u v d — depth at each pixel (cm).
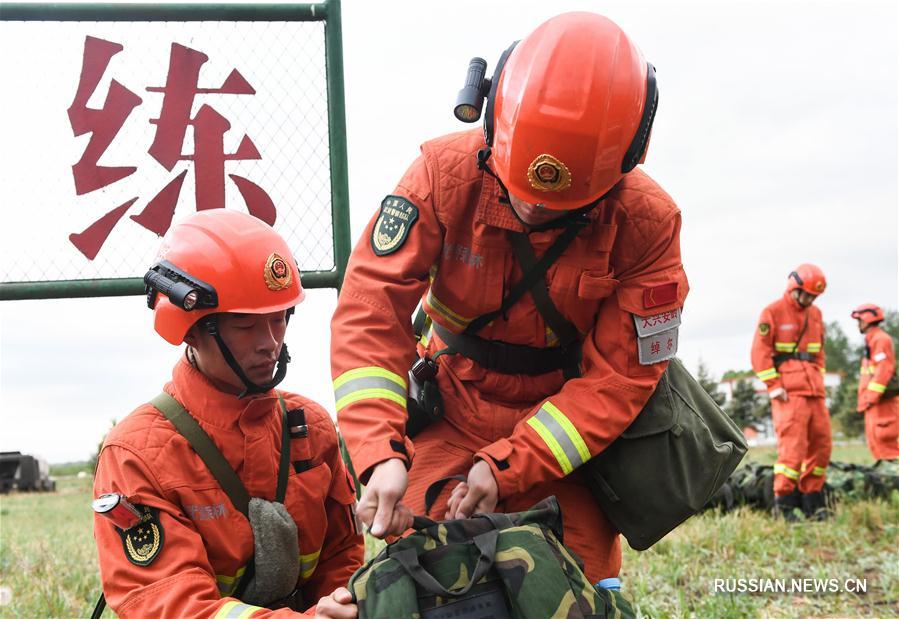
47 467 2275
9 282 415
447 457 286
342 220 432
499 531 212
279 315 249
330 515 274
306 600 278
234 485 242
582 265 261
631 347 264
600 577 283
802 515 750
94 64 424
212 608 214
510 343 279
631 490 275
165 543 225
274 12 427
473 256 262
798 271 795
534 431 257
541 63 236
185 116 430
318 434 266
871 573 551
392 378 247
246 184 433
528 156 234
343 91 433
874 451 1083
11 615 391
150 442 237
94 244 425
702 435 279
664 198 267
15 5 413
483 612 200
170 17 422
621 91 235
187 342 246
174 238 249
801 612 470
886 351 1063
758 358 796
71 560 526
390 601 195
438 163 260
